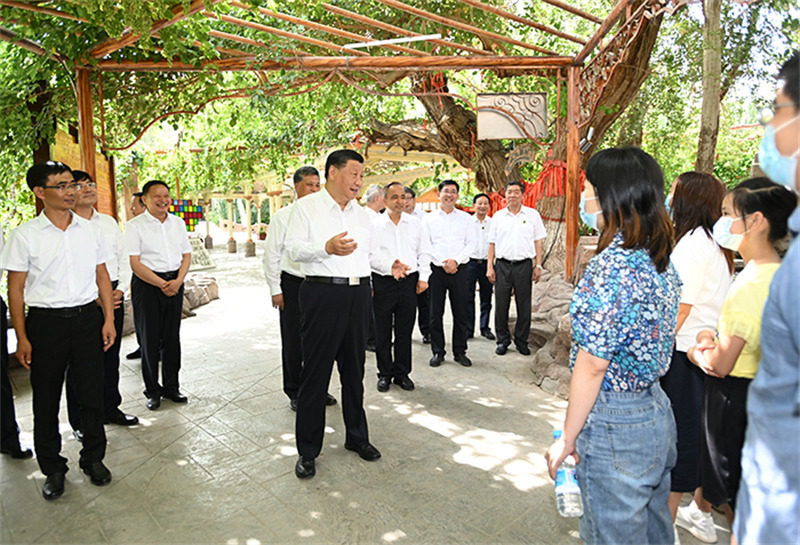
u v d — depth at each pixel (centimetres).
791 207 170
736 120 729
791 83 98
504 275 545
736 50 477
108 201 616
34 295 273
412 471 308
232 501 277
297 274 394
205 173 1127
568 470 157
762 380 102
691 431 226
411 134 998
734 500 196
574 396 146
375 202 529
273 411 404
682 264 219
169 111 636
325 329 295
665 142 675
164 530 252
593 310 143
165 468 313
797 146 97
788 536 95
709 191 219
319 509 269
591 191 161
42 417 278
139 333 415
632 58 627
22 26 430
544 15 798
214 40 527
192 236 1466
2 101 493
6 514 266
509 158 897
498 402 420
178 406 414
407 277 437
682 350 225
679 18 562
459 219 516
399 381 454
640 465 149
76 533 250
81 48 474
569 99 600
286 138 1024
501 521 259
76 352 283
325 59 543
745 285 178
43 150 518
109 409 374
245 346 604
